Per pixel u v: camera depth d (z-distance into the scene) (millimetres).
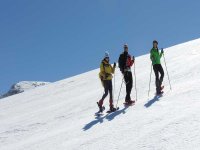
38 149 12414
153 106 13094
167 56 32438
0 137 16844
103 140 10938
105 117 13961
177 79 18250
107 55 15000
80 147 10961
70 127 14359
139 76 24500
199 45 33469
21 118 21531
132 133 10680
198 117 10016
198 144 8250
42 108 23922
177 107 11953
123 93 19594
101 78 14906
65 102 23500
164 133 9656
